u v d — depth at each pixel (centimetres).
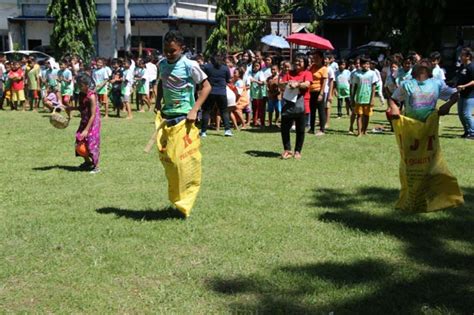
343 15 3481
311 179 847
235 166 938
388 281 475
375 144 1177
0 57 2011
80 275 482
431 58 1238
